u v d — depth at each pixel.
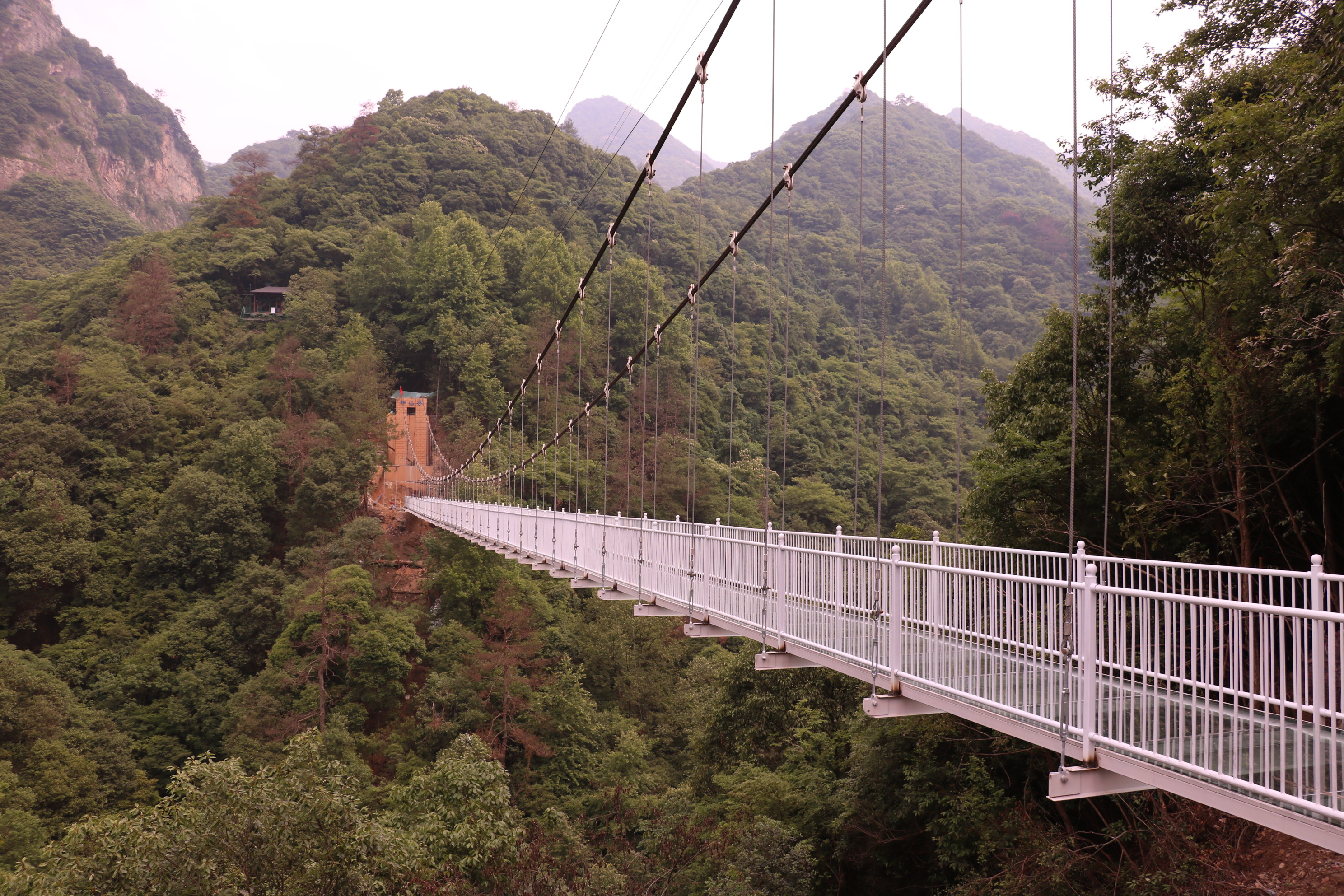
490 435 41.94
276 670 32.69
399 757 28.98
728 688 18.22
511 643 34.72
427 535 46.16
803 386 63.41
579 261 76.62
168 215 151.38
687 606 9.95
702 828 16.22
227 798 10.65
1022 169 124.38
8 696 29.39
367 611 34.09
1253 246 9.65
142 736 33.50
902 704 6.65
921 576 6.69
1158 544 10.87
